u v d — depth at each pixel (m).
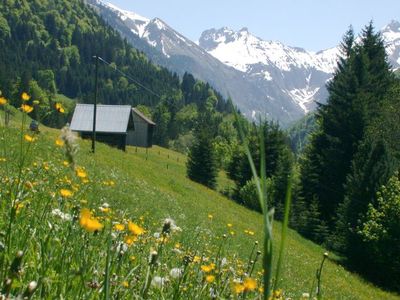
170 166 97.62
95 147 48.66
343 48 81.25
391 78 76.12
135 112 131.38
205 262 5.63
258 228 36.31
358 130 62.16
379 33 77.75
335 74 73.31
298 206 57.59
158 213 18.30
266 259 1.19
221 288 3.73
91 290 2.55
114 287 2.74
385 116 61.69
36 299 2.32
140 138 130.62
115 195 17.20
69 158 1.70
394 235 42.00
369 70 74.38
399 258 41.69
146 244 5.39
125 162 44.22
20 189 4.07
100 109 94.62
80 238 3.37
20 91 150.25
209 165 83.00
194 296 3.52
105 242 3.59
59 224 3.76
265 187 1.21
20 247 2.95
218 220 29.25
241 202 74.75
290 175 1.22
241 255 13.55
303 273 22.78
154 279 3.17
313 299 4.04
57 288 2.54
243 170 75.75
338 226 48.91
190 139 178.38
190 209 27.70
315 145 65.44
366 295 31.61
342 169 62.59
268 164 76.12
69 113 176.88
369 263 43.34
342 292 26.12
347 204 49.12
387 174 48.31
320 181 63.50
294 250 34.50
